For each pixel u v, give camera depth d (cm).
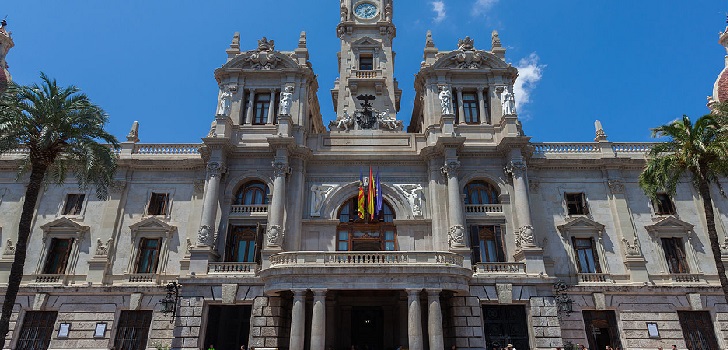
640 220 3728
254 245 3556
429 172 3719
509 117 3803
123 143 4016
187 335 3064
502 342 3106
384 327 3494
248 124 3966
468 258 3253
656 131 2975
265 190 3744
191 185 3881
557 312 3138
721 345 3281
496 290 3161
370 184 3584
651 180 3031
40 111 2578
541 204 3759
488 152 3744
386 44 4831
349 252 3002
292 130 3875
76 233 3688
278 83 4159
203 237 3359
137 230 3681
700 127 2784
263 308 3123
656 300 3419
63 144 2675
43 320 3434
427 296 3097
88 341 3328
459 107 4059
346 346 3462
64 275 3528
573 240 3700
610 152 3950
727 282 2569
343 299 3534
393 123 4159
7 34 5159
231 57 4328
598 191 3834
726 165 2784
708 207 2717
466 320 3073
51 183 3859
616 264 3575
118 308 3428
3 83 4809
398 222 3591
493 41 4406
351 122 4159
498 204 3628
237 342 3484
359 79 4525
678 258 3622
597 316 3422
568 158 3888
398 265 2900
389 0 5203
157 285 3459
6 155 3991
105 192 2911
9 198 3844
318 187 3731
